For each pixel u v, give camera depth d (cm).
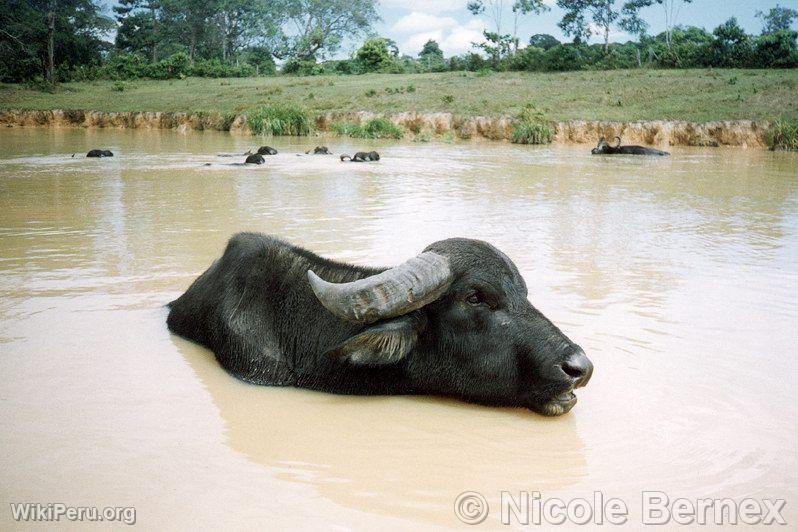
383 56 7350
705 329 610
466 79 5375
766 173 2100
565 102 4291
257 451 405
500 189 1606
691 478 376
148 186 1583
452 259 485
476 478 379
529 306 485
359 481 372
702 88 4359
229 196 1420
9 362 527
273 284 540
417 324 475
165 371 523
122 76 6925
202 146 3041
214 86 5838
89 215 1176
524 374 468
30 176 1780
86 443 407
